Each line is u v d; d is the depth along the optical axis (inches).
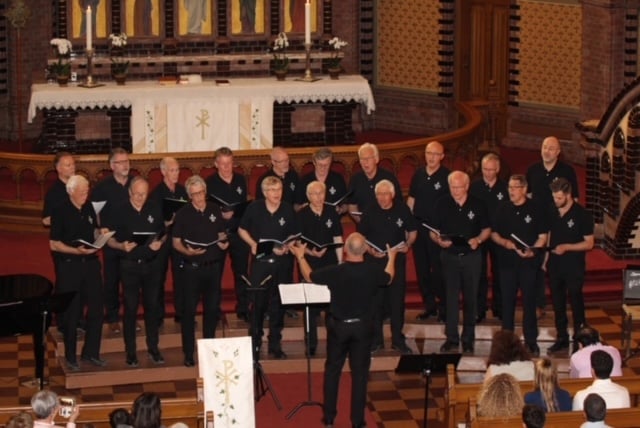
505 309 722.8
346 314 636.7
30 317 663.1
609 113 851.4
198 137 1003.3
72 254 684.7
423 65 1165.7
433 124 1169.4
